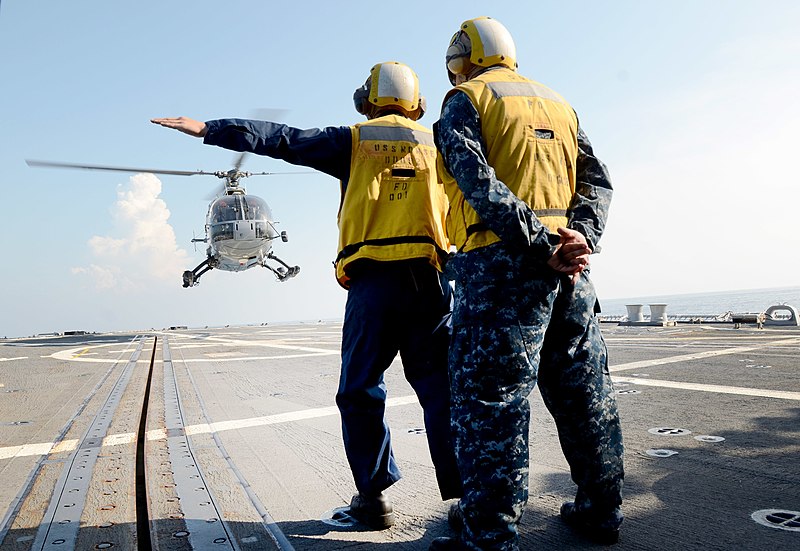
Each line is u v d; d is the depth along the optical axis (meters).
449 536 2.03
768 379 5.14
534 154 1.74
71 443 3.65
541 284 1.64
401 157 2.23
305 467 3.00
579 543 1.87
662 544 1.84
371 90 2.41
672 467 2.67
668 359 7.10
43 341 19.92
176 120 1.95
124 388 6.22
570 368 1.79
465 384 1.66
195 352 11.80
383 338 2.16
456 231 1.83
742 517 2.03
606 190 1.90
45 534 2.11
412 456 3.18
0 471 3.03
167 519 2.23
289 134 2.12
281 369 7.97
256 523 2.19
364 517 2.15
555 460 2.95
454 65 2.02
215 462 3.10
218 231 19.73
